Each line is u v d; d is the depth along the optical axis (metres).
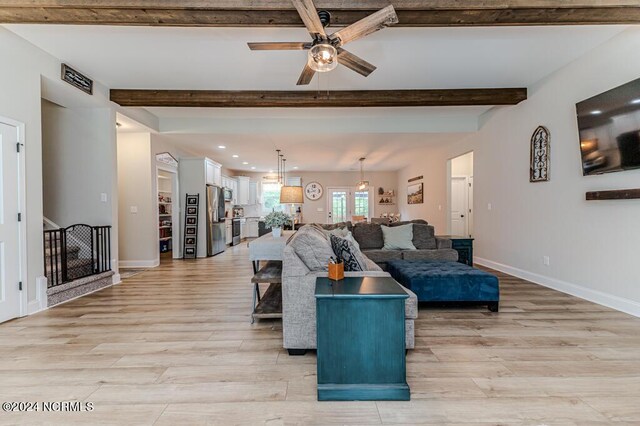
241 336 2.43
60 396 1.64
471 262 4.69
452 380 1.79
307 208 10.66
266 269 3.00
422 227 4.79
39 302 3.05
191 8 2.27
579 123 3.19
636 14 2.35
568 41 3.00
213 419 1.46
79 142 4.21
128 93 4.16
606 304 3.06
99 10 2.29
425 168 7.89
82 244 4.21
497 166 4.88
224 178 9.01
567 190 3.52
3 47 2.71
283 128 5.43
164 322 2.73
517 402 1.58
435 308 3.07
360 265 2.48
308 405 1.57
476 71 3.67
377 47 3.11
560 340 2.30
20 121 2.87
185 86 4.08
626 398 1.62
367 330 1.62
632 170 2.74
